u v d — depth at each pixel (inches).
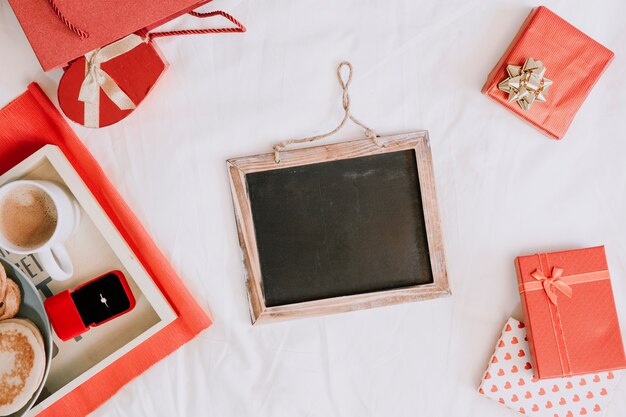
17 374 27.9
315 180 30.2
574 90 28.9
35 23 27.0
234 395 31.8
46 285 30.6
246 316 31.7
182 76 31.6
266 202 30.4
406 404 31.7
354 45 31.3
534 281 29.1
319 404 31.8
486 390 30.6
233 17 31.2
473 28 31.0
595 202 31.2
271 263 30.4
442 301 31.5
